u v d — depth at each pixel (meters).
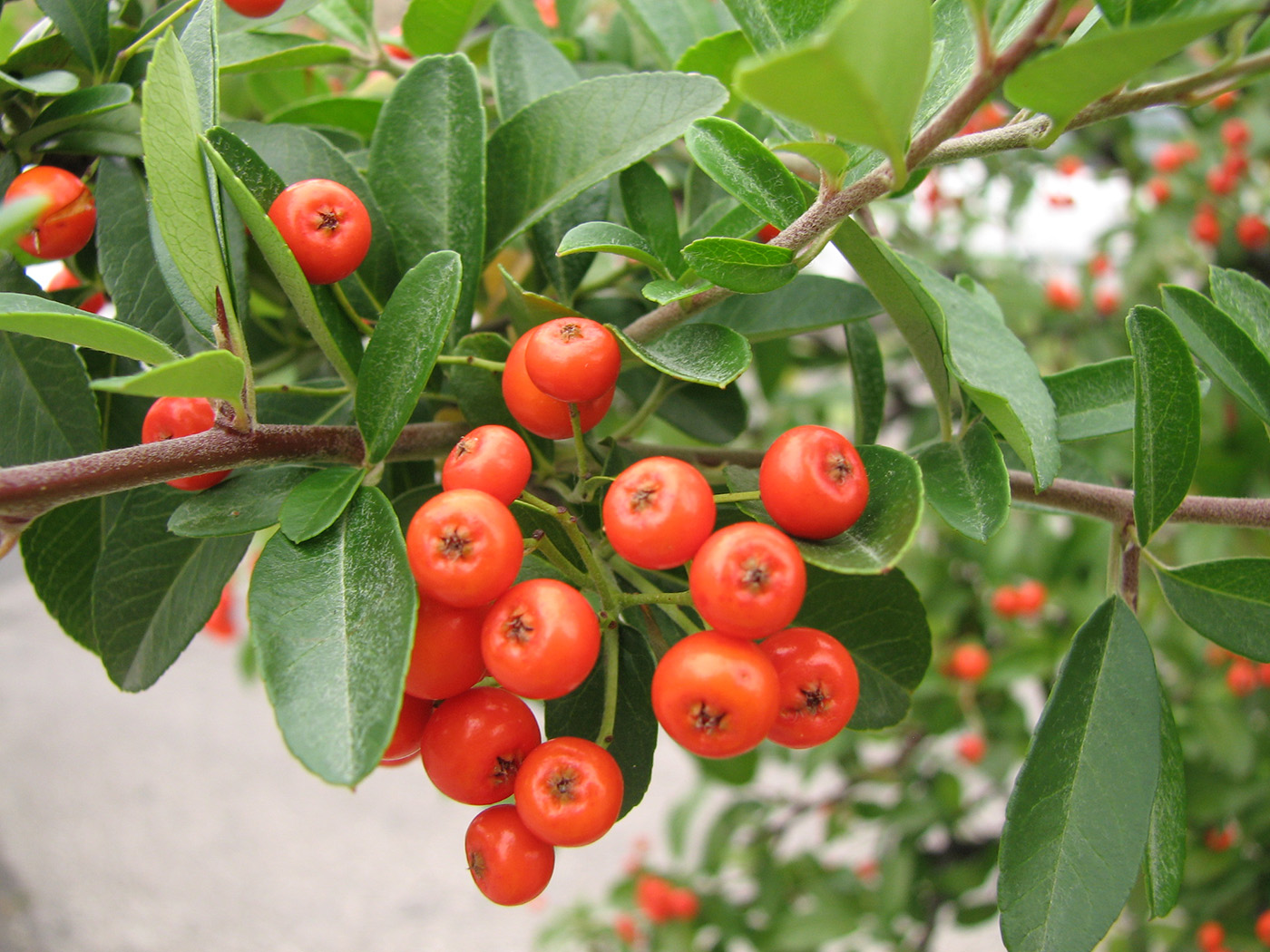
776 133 0.11
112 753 0.56
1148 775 0.08
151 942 0.45
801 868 0.26
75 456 0.09
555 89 0.11
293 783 0.55
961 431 0.09
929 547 0.26
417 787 0.55
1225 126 0.27
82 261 0.11
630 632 0.08
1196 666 0.23
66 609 0.10
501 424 0.09
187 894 0.47
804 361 0.23
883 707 0.09
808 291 0.11
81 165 0.10
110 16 0.11
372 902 0.47
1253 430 0.24
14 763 0.54
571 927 0.30
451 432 0.09
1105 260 0.29
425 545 0.07
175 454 0.07
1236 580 0.09
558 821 0.07
